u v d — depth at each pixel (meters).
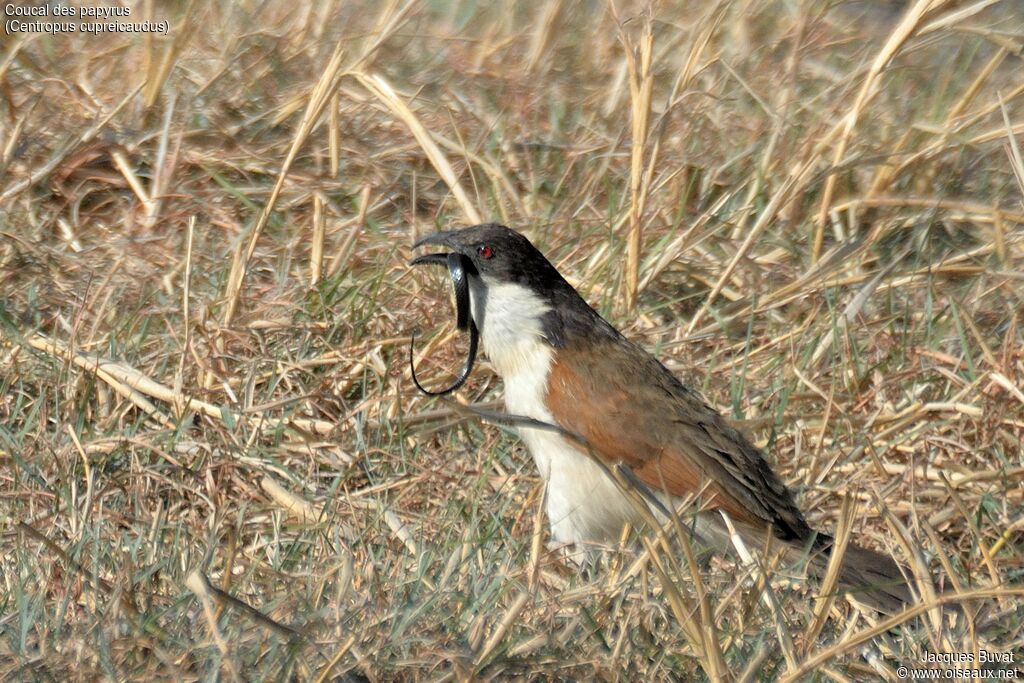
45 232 12.34
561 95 14.88
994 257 12.88
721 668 6.59
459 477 9.59
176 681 6.36
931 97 16.08
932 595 7.43
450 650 6.77
